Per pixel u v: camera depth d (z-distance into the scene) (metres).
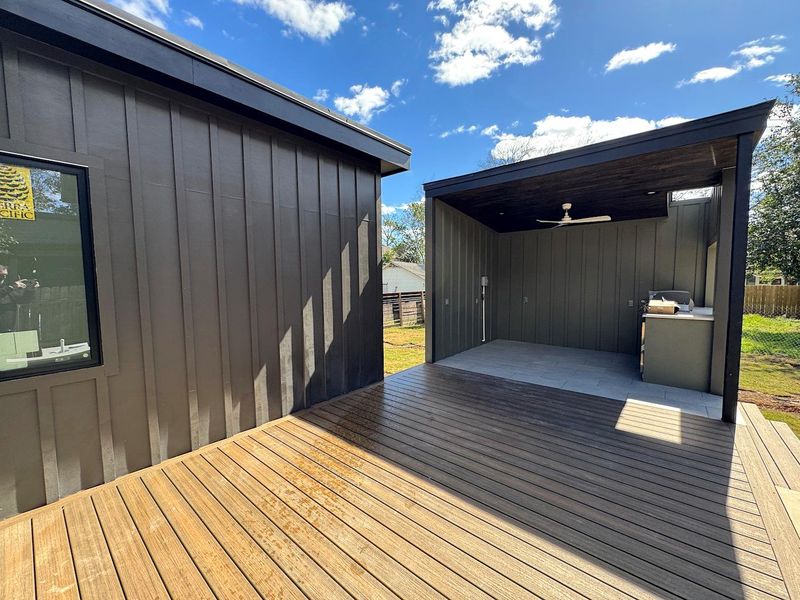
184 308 2.65
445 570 1.58
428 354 5.66
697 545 1.71
